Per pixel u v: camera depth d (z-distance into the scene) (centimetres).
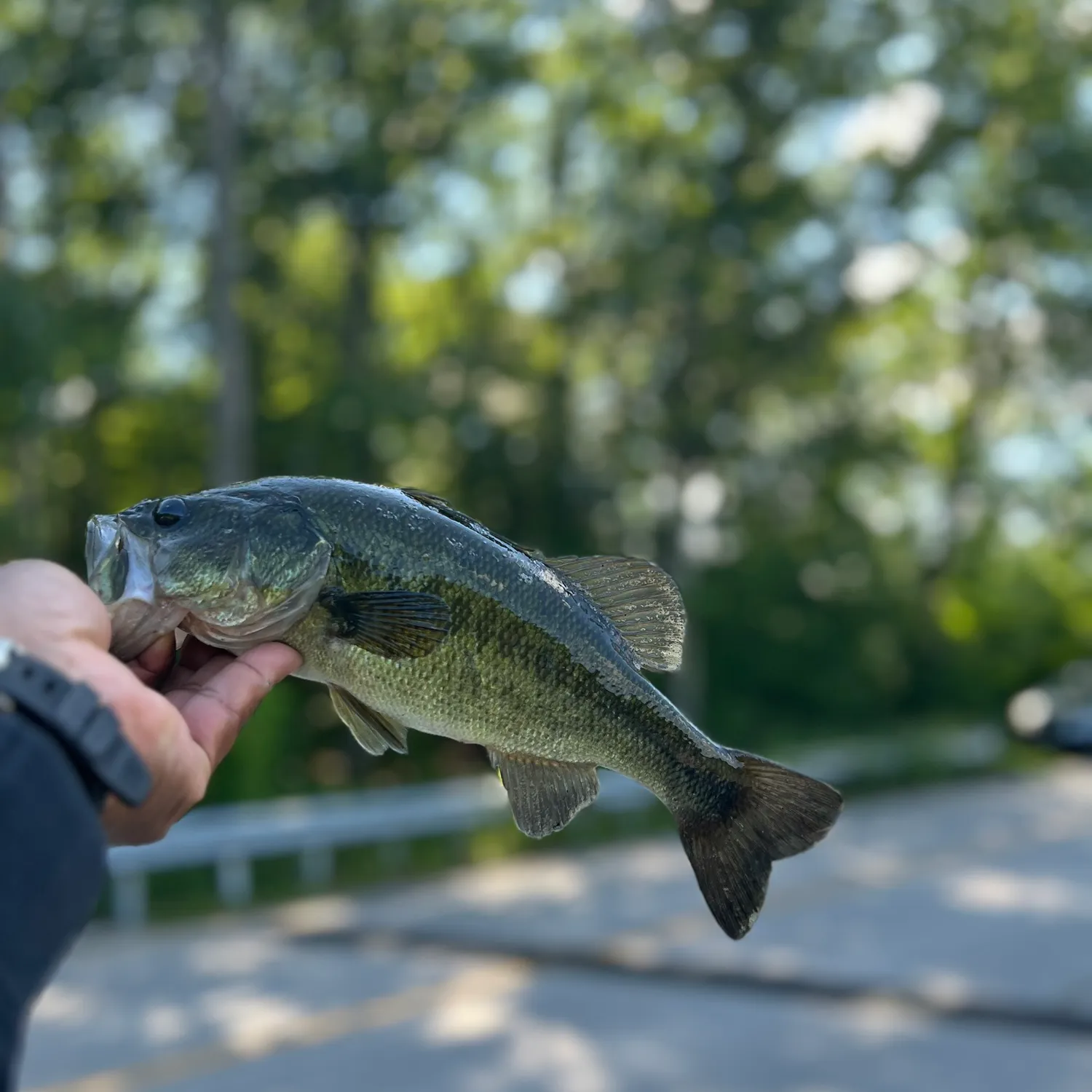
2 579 109
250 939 1050
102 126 2269
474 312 2664
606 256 2511
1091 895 1202
